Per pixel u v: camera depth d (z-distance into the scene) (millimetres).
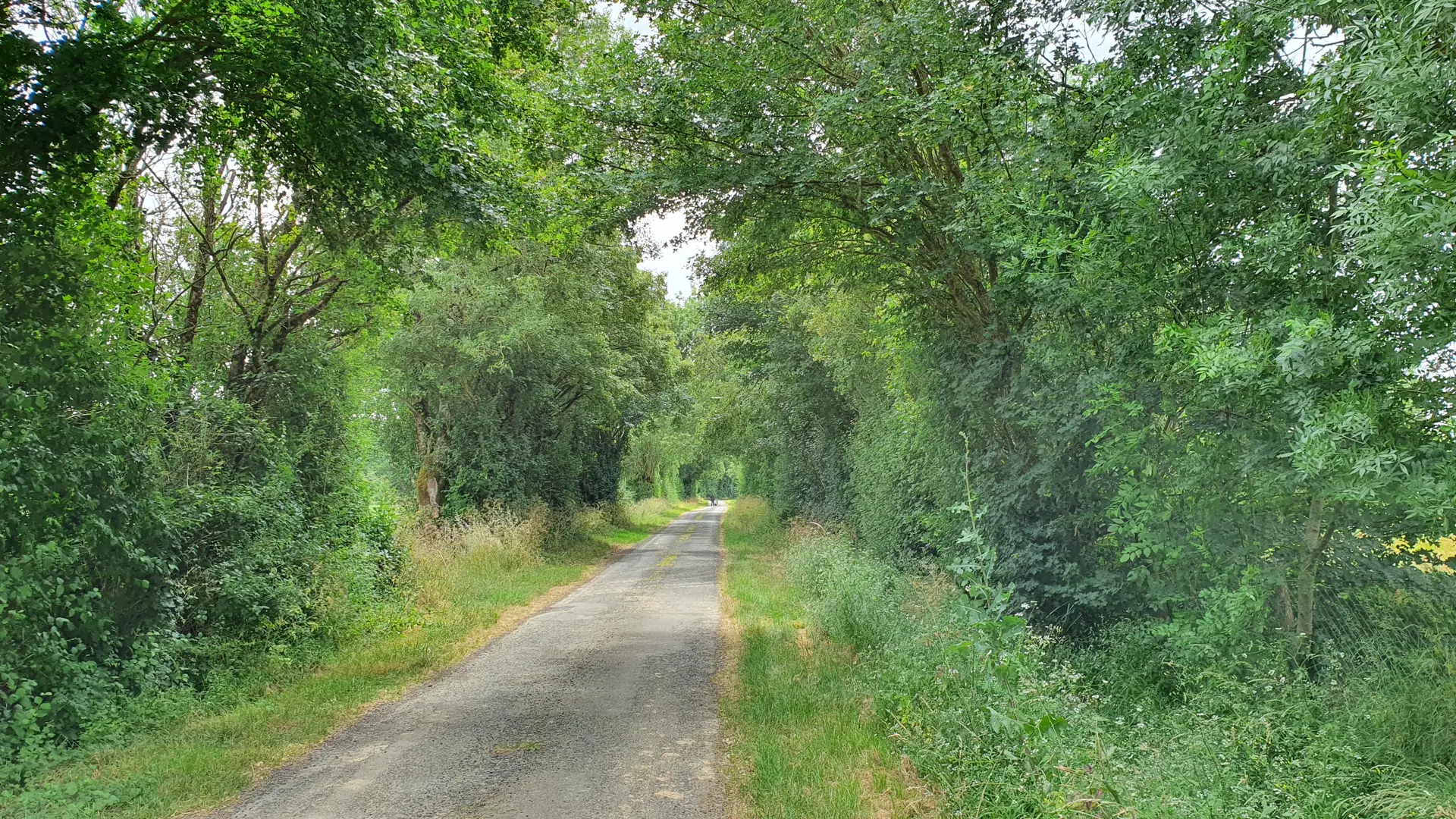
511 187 10344
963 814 4883
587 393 26438
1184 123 6277
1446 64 4418
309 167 9438
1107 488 8461
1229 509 6984
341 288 12141
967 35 8914
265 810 5430
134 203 10633
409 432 24953
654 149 11508
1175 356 6645
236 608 9523
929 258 10609
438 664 10047
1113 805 4254
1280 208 6219
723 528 41781
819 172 10531
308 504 11836
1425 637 6035
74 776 6023
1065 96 7887
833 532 22047
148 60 7488
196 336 11141
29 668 6648
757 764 6020
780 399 26172
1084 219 7465
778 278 14062
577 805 5422
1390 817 4461
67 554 7109
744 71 10219
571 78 11133
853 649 9758
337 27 7488
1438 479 5043
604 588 17453
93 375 7598
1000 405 9312
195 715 7707
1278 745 5426
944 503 11070
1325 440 5086
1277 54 6570
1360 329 5250
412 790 5754
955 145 9570
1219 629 6520
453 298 20141
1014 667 5707
